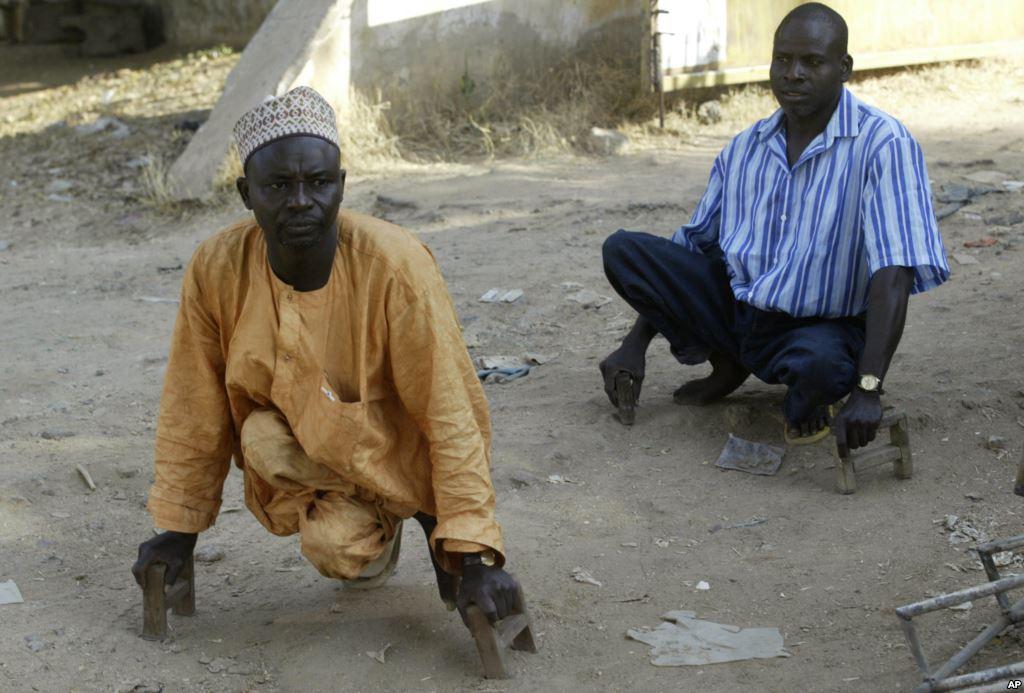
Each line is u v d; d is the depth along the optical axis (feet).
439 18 35.06
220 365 10.15
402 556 12.78
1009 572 11.35
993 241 22.24
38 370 19.58
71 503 14.19
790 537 12.66
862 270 13.57
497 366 18.30
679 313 14.73
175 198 32.48
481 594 9.82
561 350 19.06
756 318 14.07
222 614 11.58
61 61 55.21
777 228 13.87
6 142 39.99
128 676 10.32
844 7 35.81
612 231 25.55
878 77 37.52
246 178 9.25
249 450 9.85
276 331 9.61
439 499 9.91
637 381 15.44
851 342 13.56
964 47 37.73
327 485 10.00
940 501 13.10
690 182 29.01
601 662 10.48
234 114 33.71
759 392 16.35
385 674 10.33
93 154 37.78
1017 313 18.15
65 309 24.00
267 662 10.62
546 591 11.76
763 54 35.09
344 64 34.35
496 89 35.37
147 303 24.14
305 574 12.46
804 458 14.48
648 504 13.64
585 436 15.29
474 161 32.89
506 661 10.41
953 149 29.89
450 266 24.07
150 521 13.83
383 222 9.85
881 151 13.17
